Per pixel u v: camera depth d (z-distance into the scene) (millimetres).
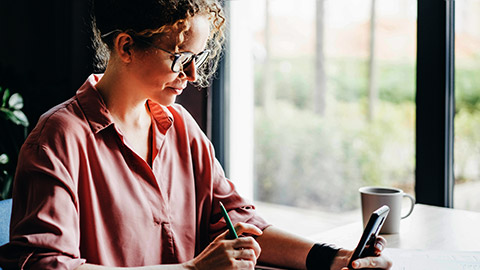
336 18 7461
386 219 1316
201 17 1022
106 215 1021
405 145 7203
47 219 889
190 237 1164
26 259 859
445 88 1655
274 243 1121
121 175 1052
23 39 2619
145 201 1073
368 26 7320
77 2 2463
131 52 1007
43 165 929
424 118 1701
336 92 7543
